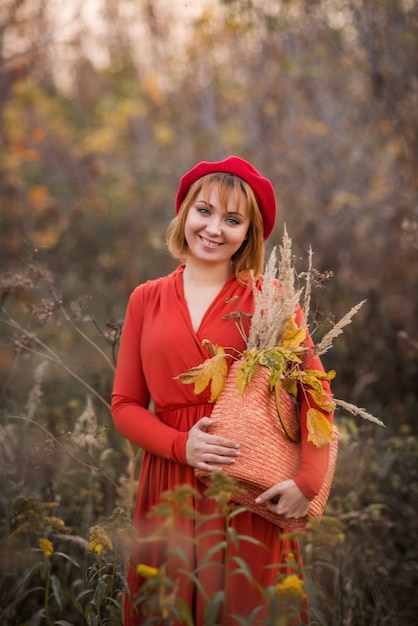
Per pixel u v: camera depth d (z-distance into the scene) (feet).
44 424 11.93
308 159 26.07
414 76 20.17
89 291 22.47
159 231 26.43
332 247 22.06
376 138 24.02
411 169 20.01
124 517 7.68
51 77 31.37
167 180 29.50
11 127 29.27
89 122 33.32
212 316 8.29
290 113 26.76
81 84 33.37
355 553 10.09
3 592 9.90
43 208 26.43
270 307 7.83
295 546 8.45
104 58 30.81
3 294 11.68
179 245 8.81
